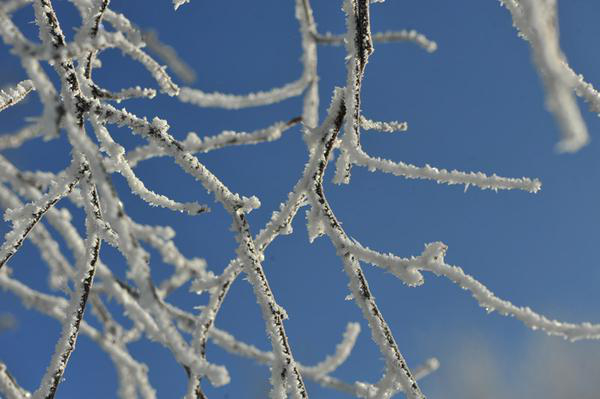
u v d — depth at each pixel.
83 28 1.04
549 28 0.94
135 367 1.29
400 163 1.06
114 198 0.98
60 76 1.04
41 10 1.04
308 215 1.07
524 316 1.04
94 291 1.34
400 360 1.04
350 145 1.06
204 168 1.05
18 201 1.27
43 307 1.30
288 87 1.28
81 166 1.05
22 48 0.99
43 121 0.98
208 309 1.08
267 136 1.19
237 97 1.26
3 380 1.08
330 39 1.28
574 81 1.03
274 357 1.03
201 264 1.39
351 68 1.06
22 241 1.04
